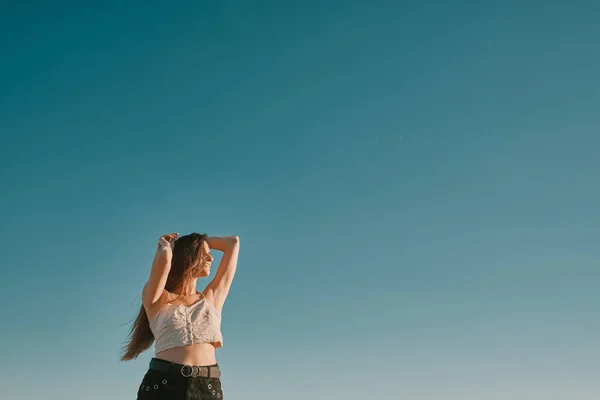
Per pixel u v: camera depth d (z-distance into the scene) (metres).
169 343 4.32
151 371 4.28
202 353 4.38
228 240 5.09
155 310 4.50
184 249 4.80
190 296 4.73
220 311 4.81
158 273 4.46
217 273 4.99
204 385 4.29
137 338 4.77
